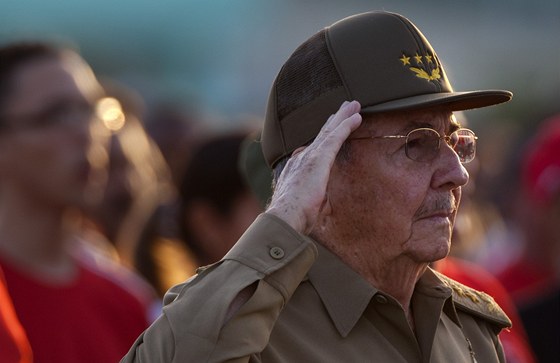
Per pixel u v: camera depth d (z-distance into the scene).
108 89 12.88
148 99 32.03
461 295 7.32
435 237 6.55
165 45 40.09
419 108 6.47
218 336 5.96
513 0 44.09
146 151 12.62
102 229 12.22
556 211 13.68
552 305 12.39
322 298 6.55
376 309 6.60
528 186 13.96
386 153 6.54
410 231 6.53
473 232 15.42
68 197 10.12
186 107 21.17
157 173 13.74
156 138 19.38
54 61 10.33
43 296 9.93
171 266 11.13
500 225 16.47
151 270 11.09
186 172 11.17
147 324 10.61
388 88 6.58
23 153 10.07
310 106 6.72
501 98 6.76
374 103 6.57
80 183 10.20
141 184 12.37
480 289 10.87
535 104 37.84
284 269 6.18
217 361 5.91
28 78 10.16
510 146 18.11
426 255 6.54
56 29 37.94
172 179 12.99
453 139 6.77
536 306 12.44
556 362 12.32
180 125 19.53
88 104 10.34
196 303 6.08
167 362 6.00
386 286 6.70
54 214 10.12
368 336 6.57
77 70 10.45
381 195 6.54
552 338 12.36
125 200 12.23
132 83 38.59
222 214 11.02
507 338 10.45
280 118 6.87
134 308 10.50
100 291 10.33
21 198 10.07
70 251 10.30
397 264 6.64
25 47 10.32
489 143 19.34
